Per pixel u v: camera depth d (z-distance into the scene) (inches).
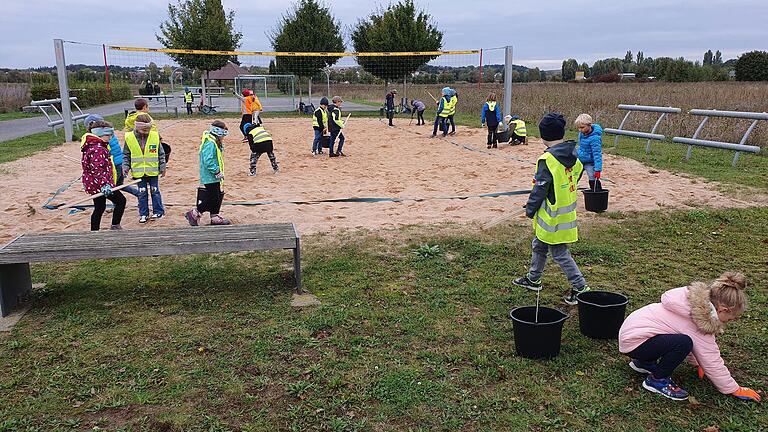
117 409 139.5
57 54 632.4
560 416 135.6
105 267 243.1
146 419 135.2
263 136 453.1
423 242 271.4
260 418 135.1
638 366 152.8
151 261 251.0
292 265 243.8
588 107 955.3
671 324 142.0
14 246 197.8
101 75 1919.3
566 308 198.7
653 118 709.9
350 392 145.9
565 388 147.3
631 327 146.5
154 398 143.5
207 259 252.8
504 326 184.1
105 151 273.4
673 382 147.0
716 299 137.4
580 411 137.4
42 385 150.8
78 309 200.4
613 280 224.5
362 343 171.9
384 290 214.1
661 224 298.7
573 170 192.5
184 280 227.8
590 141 322.3
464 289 215.3
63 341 175.8
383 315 191.3
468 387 148.3
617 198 355.3
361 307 198.7
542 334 158.4
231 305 201.9
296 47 1275.8
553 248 198.2
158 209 319.3
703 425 132.0
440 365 158.7
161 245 199.2
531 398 143.3
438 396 143.9
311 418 135.4
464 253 255.8
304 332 178.9
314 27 1279.5
